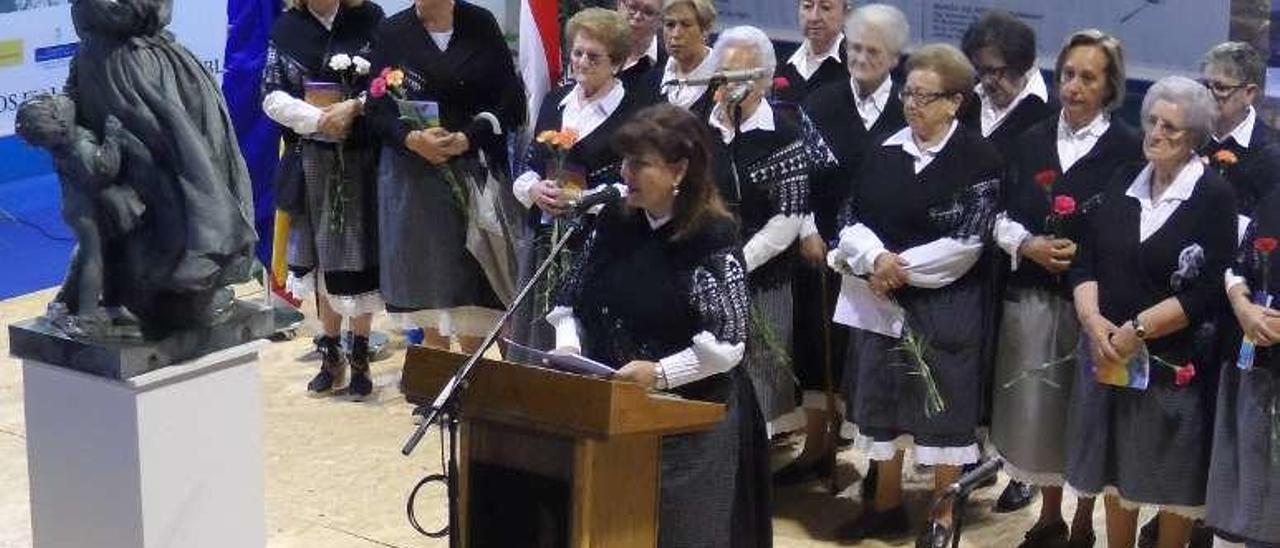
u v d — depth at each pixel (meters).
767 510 4.99
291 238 7.81
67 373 5.05
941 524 4.06
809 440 6.94
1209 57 6.20
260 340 5.25
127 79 4.82
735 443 4.80
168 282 4.88
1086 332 5.58
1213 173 5.48
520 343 6.63
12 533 6.49
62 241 10.72
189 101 4.91
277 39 7.59
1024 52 6.35
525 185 6.52
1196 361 5.50
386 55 7.21
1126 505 5.66
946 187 5.89
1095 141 5.83
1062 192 5.80
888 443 6.11
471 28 7.21
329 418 7.69
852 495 6.80
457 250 7.36
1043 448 5.99
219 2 11.91
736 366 4.79
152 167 4.85
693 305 4.63
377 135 7.37
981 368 6.04
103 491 5.07
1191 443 5.54
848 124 6.59
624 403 4.30
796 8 10.30
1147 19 8.96
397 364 8.46
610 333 4.74
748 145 6.10
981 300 6.01
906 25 6.58
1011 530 6.45
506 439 4.55
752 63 6.11
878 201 6.02
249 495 5.29
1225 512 5.40
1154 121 5.39
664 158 4.54
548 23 7.66
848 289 6.12
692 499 4.70
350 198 7.62
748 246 6.10
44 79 11.47
